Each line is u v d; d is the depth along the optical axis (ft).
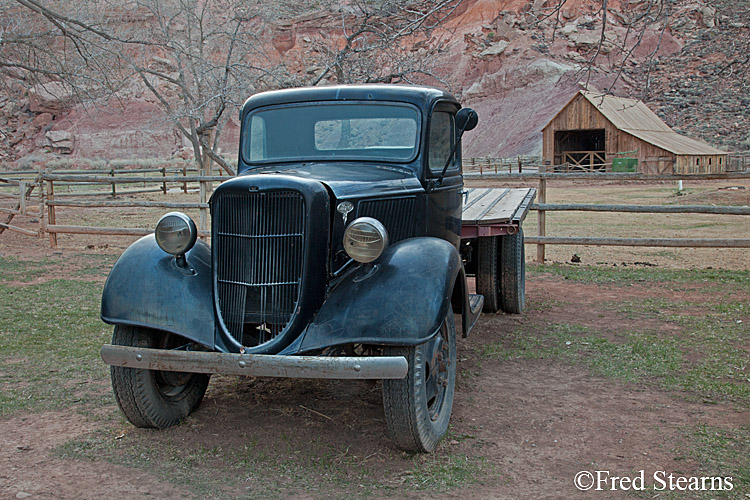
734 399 16.75
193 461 13.60
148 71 80.33
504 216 22.47
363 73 55.57
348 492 12.28
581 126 159.33
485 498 12.03
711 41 244.42
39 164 215.72
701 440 14.35
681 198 80.48
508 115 263.90
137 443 14.48
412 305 13.12
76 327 24.22
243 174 17.38
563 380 18.49
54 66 75.25
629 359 20.13
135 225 58.03
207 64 77.46
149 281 14.60
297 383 18.74
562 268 36.37
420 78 71.36
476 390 17.76
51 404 16.84
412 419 13.25
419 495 12.15
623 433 14.83
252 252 13.80
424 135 17.12
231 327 14.08
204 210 43.29
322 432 15.08
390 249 14.35
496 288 25.76
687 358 20.10
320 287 13.87
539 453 13.88
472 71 297.74
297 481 12.73
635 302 27.89
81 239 51.49
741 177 35.06
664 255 41.78
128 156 254.06
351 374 12.53
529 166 181.06
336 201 14.17
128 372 14.44
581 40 273.95
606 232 50.67
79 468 13.26
